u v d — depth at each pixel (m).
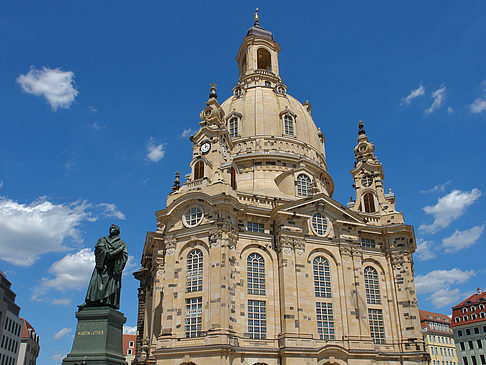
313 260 65.75
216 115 73.94
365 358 60.91
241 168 81.25
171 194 69.50
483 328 125.88
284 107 89.62
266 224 66.19
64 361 27.53
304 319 60.38
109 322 28.94
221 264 58.59
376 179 81.06
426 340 134.88
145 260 78.94
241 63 109.50
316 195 67.94
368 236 72.62
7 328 115.75
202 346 54.19
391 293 70.06
